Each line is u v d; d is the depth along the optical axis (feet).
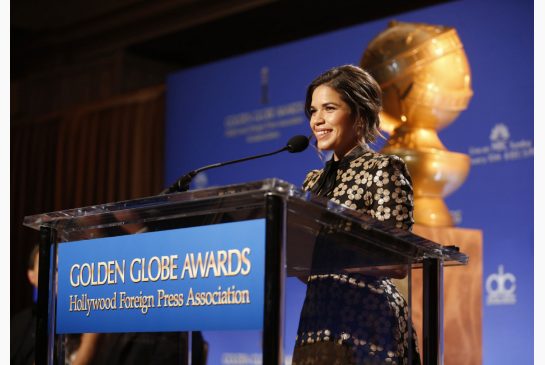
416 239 8.39
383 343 8.34
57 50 39.06
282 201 7.17
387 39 22.54
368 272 8.44
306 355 7.67
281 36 34.37
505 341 20.77
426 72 22.04
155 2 34.12
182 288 7.84
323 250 7.83
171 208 7.95
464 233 19.06
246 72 28.91
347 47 26.05
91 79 38.17
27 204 38.70
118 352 8.44
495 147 21.63
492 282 21.20
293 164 26.78
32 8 37.32
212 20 33.09
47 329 9.24
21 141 39.52
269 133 27.86
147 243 8.26
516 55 21.72
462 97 22.16
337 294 8.05
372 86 10.36
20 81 40.70
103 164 35.70
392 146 21.86
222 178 29.09
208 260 7.64
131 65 37.19
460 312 18.45
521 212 21.04
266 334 7.01
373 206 9.57
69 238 9.30
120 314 8.43
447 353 18.12
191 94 30.60
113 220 8.66
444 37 22.54
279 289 7.06
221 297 7.47
